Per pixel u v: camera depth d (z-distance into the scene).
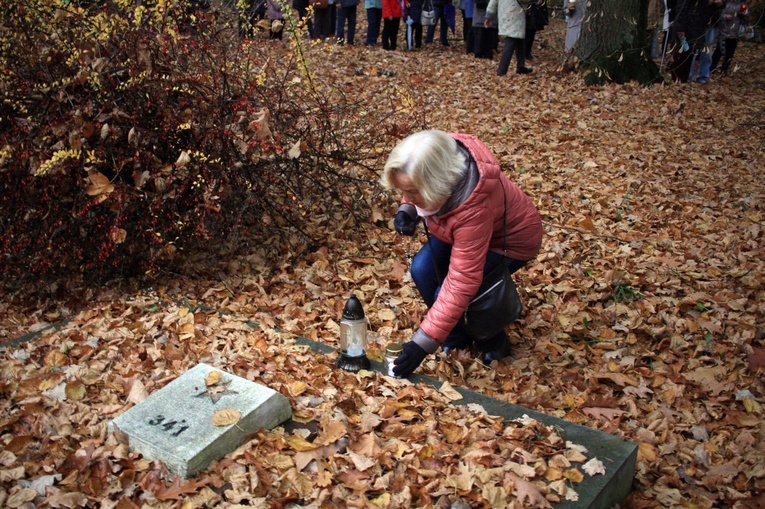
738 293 4.61
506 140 7.74
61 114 3.86
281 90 4.96
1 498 2.28
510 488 2.45
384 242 5.08
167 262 4.40
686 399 3.53
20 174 3.97
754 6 11.38
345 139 5.54
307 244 4.89
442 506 2.38
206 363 3.23
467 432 2.78
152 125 4.16
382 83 9.91
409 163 2.81
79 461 2.47
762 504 2.81
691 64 11.36
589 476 2.58
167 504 2.32
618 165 7.12
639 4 10.73
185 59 4.34
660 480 2.95
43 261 4.06
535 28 12.71
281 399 2.79
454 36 15.64
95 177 3.67
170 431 2.57
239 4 4.80
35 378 3.07
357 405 2.98
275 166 4.78
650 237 5.45
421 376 3.30
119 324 3.69
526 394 3.44
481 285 3.34
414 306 4.29
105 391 2.98
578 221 5.67
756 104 10.02
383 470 2.58
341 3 12.71
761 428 3.29
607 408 3.38
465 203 2.89
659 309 4.41
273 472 2.49
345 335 3.25
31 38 4.08
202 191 4.27
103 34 3.98
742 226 5.74
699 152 7.69
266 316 3.96
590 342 4.08
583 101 9.64
